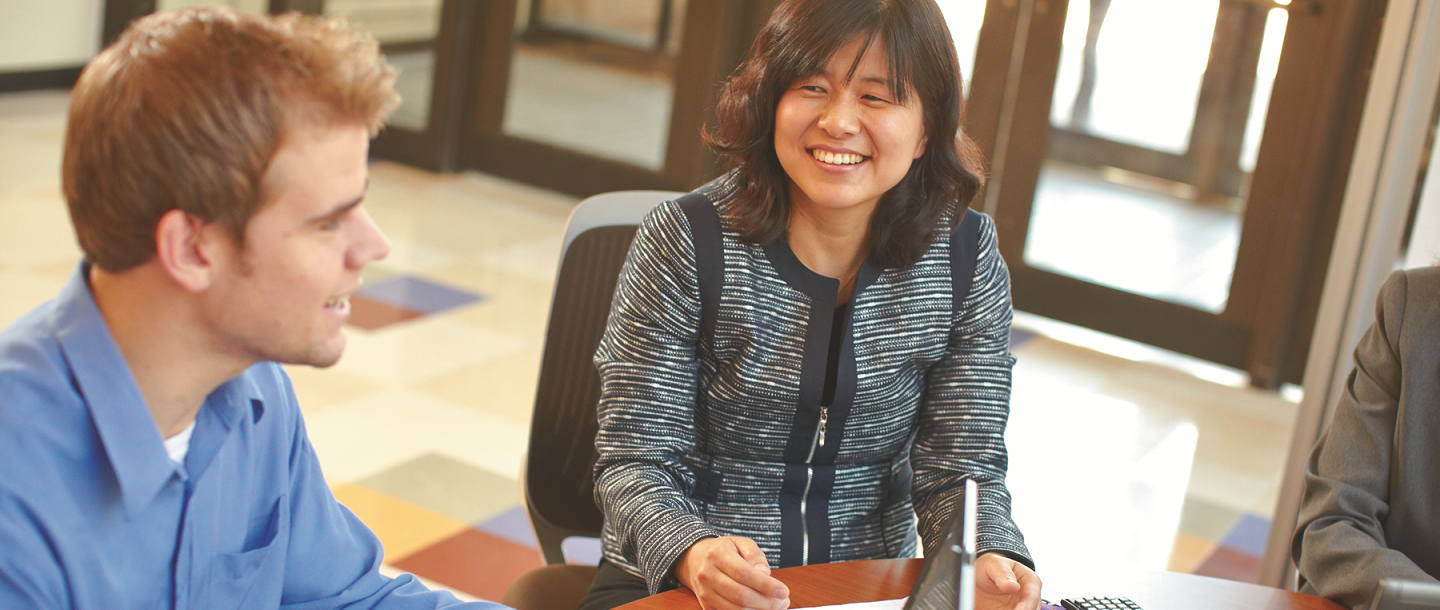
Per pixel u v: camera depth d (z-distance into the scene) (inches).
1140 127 160.7
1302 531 55.2
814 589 47.1
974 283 57.7
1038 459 129.7
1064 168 166.4
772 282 55.2
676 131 192.2
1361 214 67.1
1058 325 173.6
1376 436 55.6
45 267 150.6
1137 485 126.3
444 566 97.9
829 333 55.3
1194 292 161.2
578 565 63.6
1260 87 151.5
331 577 45.5
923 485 57.4
